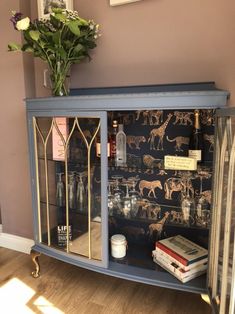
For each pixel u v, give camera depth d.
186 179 1.57
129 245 1.74
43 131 1.63
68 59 1.58
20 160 1.99
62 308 1.48
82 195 1.58
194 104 1.21
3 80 1.93
